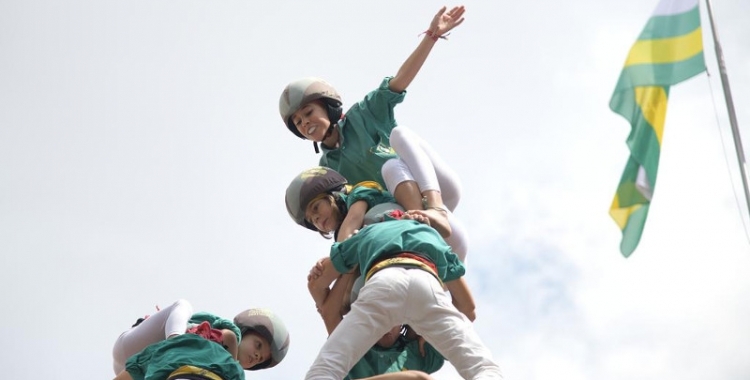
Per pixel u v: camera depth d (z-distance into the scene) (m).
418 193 12.86
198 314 13.52
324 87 14.25
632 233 11.73
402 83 14.03
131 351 13.41
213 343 12.30
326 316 12.47
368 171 13.95
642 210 11.77
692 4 12.33
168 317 13.27
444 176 13.27
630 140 12.05
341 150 14.12
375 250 11.76
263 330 13.62
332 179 13.08
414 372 11.06
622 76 12.27
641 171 11.89
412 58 13.98
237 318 13.77
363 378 11.31
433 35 13.95
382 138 13.99
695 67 12.17
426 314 11.36
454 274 12.06
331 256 12.16
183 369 11.91
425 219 12.34
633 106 12.16
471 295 12.30
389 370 12.20
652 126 12.05
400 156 13.22
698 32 12.27
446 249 12.00
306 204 12.99
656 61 12.25
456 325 11.30
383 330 11.33
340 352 11.09
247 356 13.54
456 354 11.20
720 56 12.16
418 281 11.40
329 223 13.05
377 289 11.33
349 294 12.37
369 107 14.10
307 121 14.15
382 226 12.04
